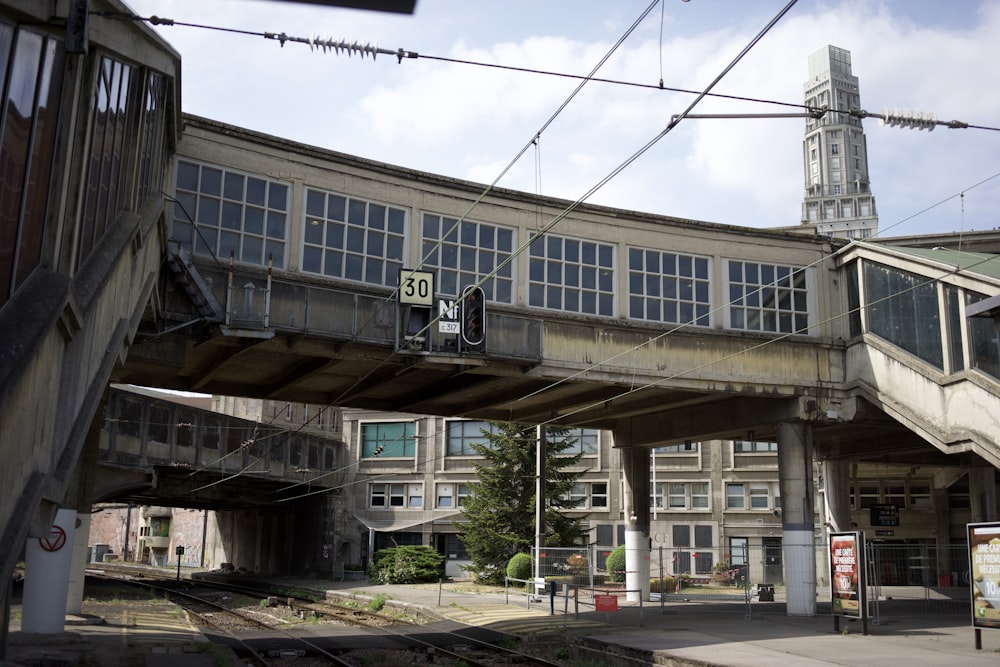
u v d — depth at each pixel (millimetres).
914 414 25016
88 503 24266
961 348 23500
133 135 12547
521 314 24859
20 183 7352
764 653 17734
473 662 18656
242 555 71938
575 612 26906
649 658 18031
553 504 44562
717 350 26969
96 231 10312
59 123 8242
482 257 24844
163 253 19312
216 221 21328
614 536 53594
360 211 23375
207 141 21453
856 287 28016
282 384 25859
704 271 27516
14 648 17594
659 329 26375
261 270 21734
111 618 25000
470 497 45219
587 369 25031
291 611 33562
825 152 168250
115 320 11641
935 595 32625
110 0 9461
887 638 20500
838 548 21984
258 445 47219
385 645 22016
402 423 58156
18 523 6906
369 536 56938
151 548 88500
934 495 48344
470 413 30516
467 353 22578
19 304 7176
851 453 36031
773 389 27188
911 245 34281
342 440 58750
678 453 54281
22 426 6984
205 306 19969
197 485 47094
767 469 52500
